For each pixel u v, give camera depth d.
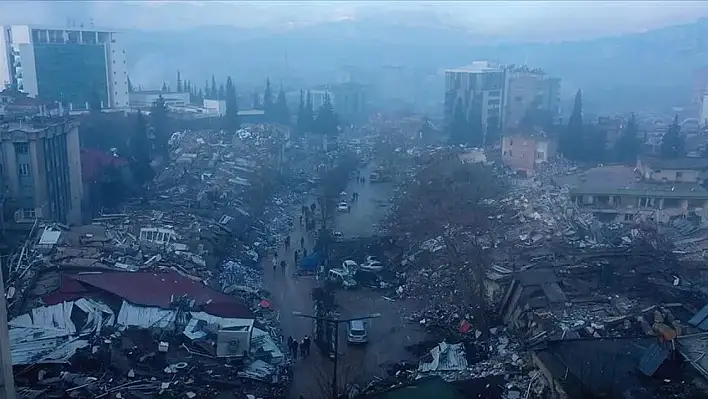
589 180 77.50
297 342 43.16
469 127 127.56
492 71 143.25
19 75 125.50
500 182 80.00
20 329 35.97
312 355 41.34
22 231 52.88
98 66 130.00
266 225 71.44
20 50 121.00
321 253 60.12
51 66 123.69
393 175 103.44
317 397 34.88
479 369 36.47
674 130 103.25
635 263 47.25
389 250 62.69
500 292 45.66
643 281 44.53
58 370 33.12
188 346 37.38
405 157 110.38
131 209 66.25
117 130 100.44
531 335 38.81
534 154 92.81
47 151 59.75
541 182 78.75
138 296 40.91
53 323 36.81
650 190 69.00
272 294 51.97
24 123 61.62
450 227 60.81
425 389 32.00
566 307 40.66
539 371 33.62
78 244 49.53
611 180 77.44
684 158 82.00
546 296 41.59
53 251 47.41
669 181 76.00
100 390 31.83
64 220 63.47
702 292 42.88
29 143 56.97
